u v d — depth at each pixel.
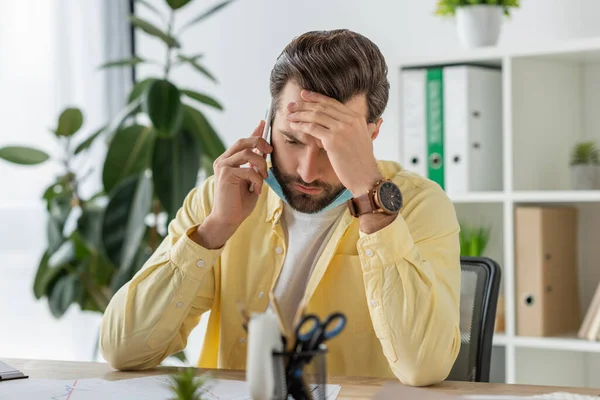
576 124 2.52
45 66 3.38
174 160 2.69
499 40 2.66
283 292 1.51
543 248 2.27
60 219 2.96
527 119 2.36
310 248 1.51
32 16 3.37
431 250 1.44
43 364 1.46
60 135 2.92
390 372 1.46
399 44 2.82
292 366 0.95
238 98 3.16
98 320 3.47
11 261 3.40
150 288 1.43
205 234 1.44
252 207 1.45
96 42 3.38
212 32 3.21
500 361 2.38
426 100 2.42
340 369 1.48
